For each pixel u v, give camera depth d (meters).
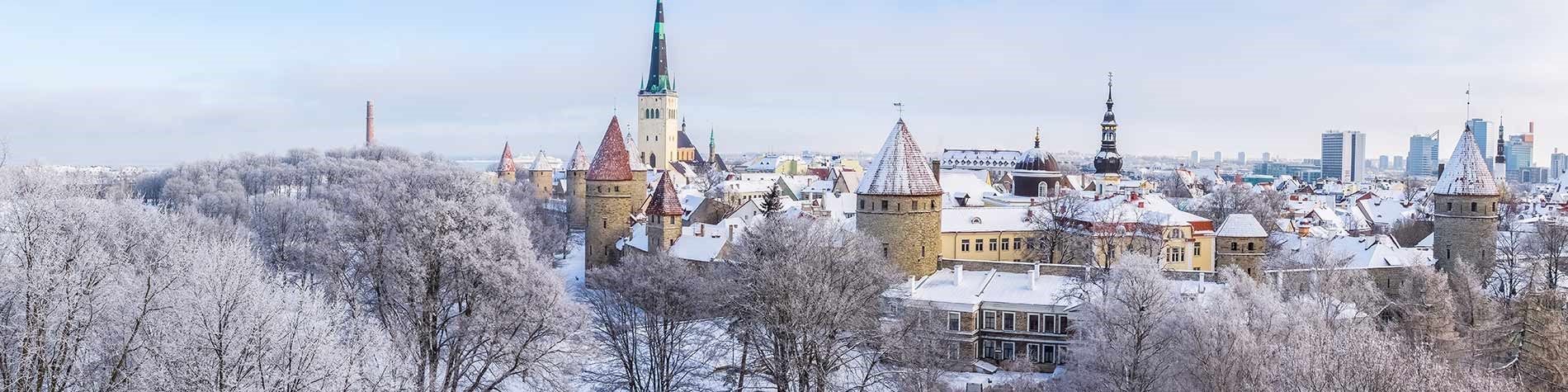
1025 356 93.44
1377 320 90.88
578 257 170.12
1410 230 172.62
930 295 96.81
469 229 70.94
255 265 60.12
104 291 48.97
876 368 82.44
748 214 175.88
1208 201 190.12
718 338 87.75
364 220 84.19
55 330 46.97
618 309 90.88
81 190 61.97
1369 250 113.38
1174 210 128.12
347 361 47.03
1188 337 68.56
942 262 109.69
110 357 48.41
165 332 46.59
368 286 82.00
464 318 69.12
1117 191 178.12
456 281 70.38
